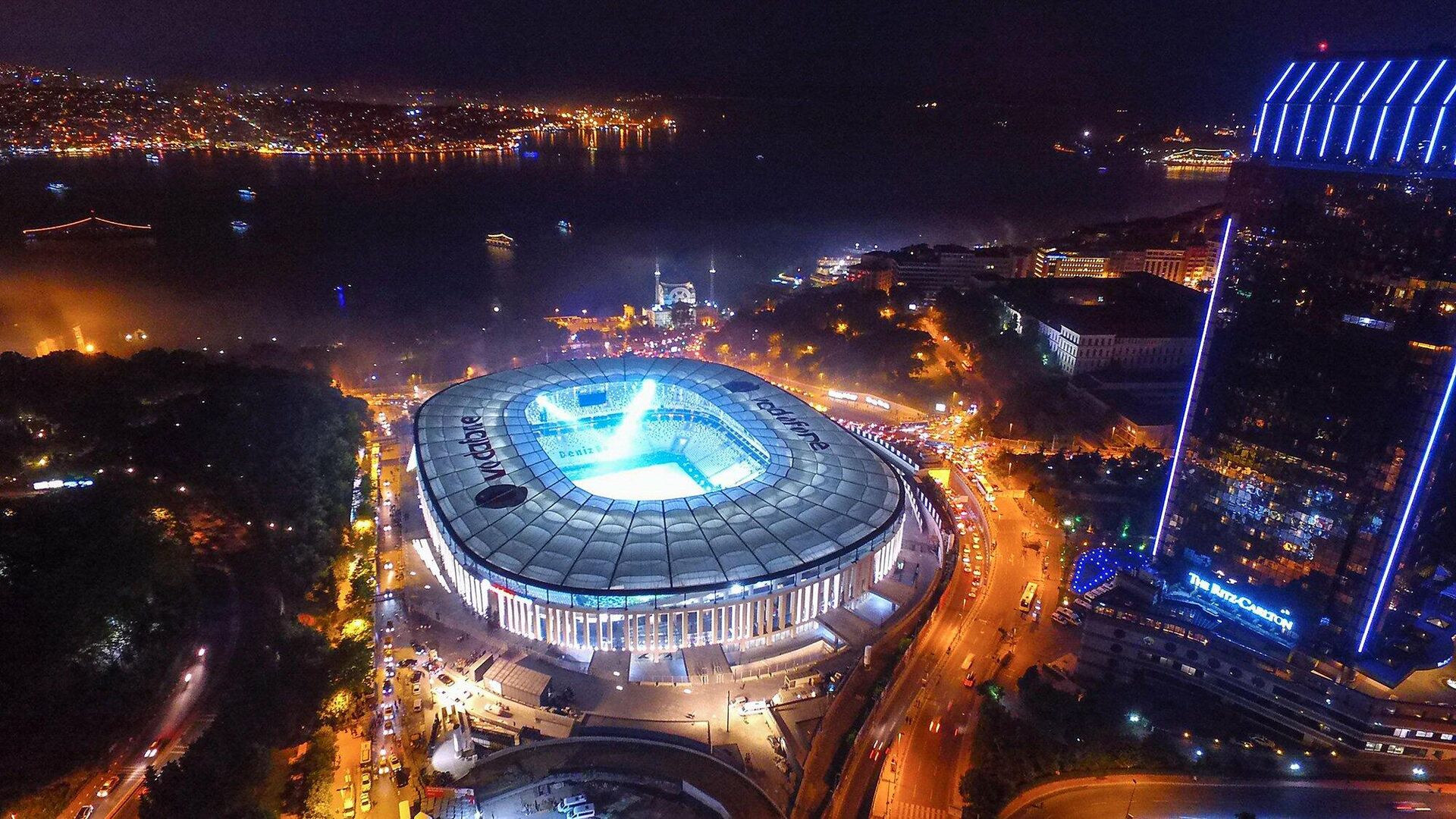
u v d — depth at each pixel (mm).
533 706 170000
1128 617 176750
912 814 149625
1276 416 170750
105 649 158625
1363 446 155875
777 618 191000
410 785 150875
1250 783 154875
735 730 165625
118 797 142000
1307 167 159125
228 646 175875
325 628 192250
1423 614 183375
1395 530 153125
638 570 182500
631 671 181625
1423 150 141375
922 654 189375
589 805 145625
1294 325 164750
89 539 175625
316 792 145875
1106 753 157125
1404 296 146000
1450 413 143625
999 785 149875
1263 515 176875
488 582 188750
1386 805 150750
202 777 135250
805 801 150125
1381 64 148375
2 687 144500
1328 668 161375
